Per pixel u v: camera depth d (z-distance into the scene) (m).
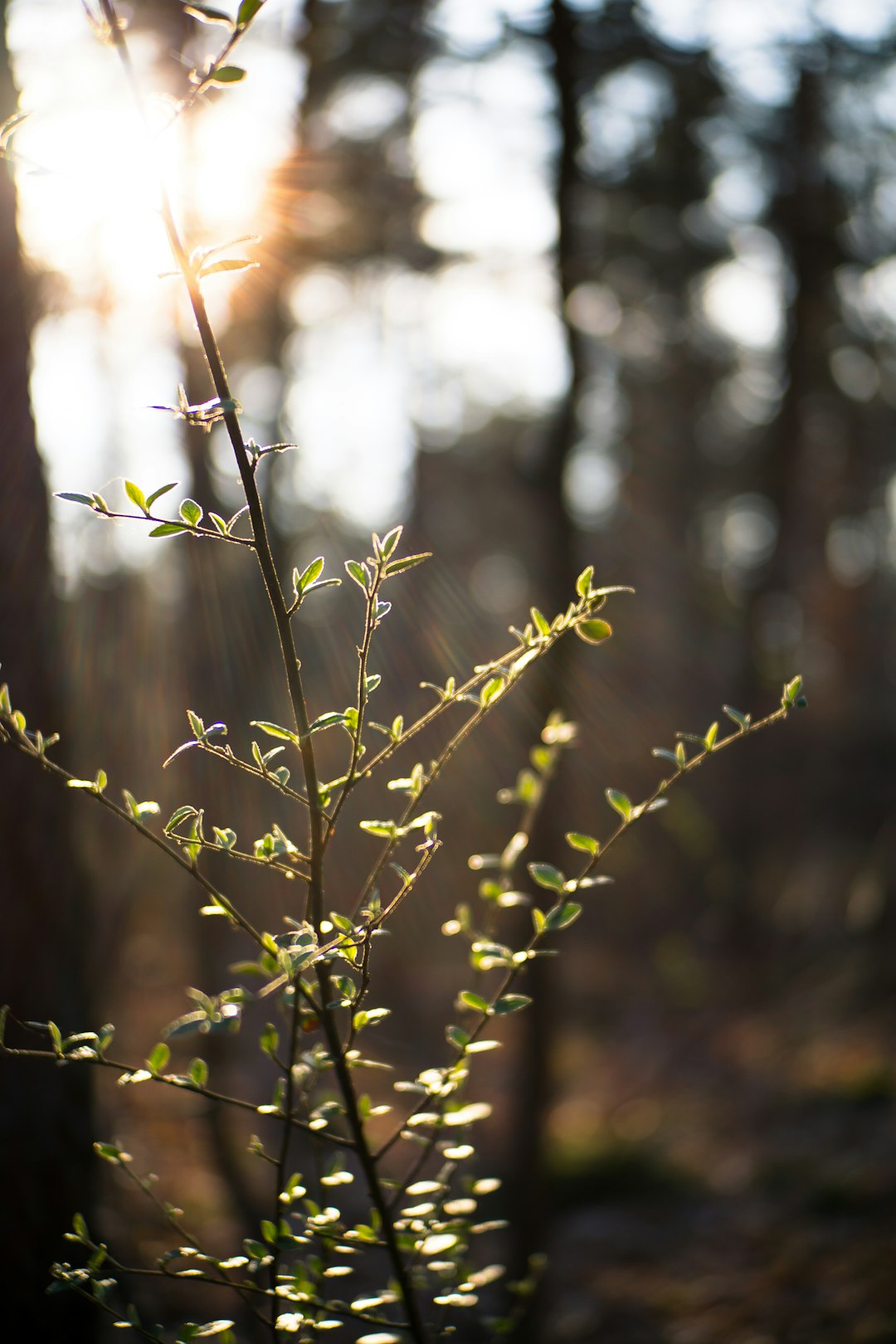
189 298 1.28
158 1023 6.59
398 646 6.27
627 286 7.30
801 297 9.58
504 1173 5.51
